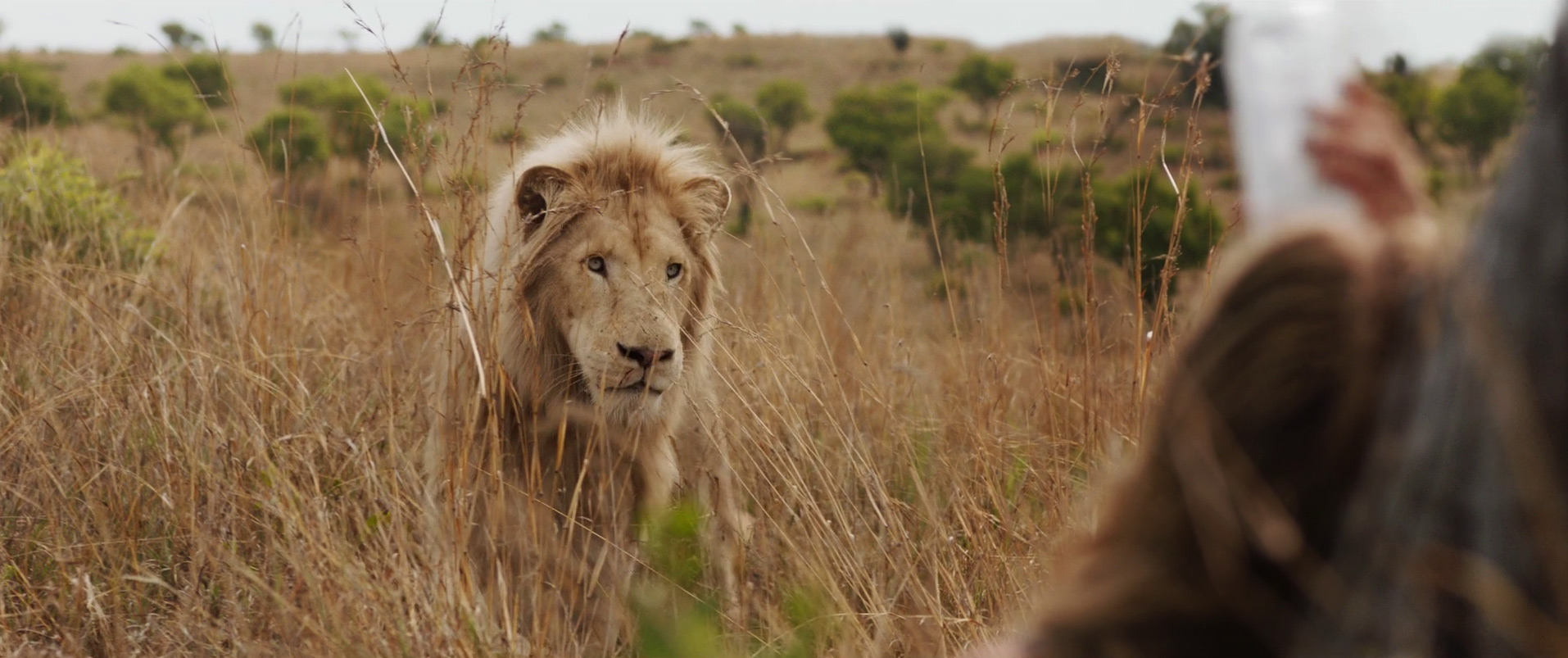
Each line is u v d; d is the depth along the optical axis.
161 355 5.20
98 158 8.68
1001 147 4.54
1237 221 3.71
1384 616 1.01
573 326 4.18
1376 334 1.11
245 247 5.23
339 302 6.11
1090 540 1.30
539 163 4.49
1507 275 0.95
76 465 4.25
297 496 3.80
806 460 4.04
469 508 3.57
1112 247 8.79
